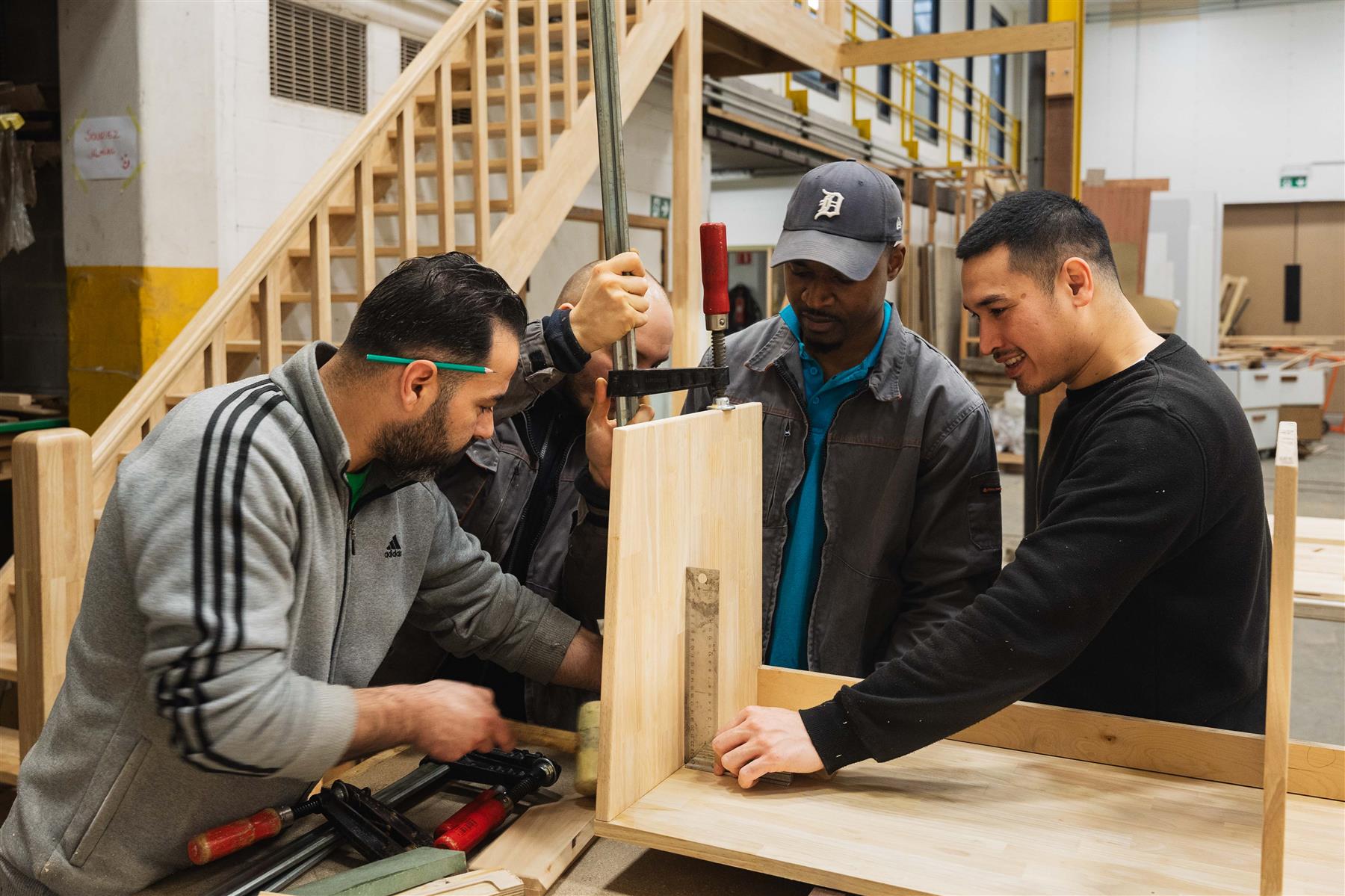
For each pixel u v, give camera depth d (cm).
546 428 164
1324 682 396
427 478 109
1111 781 116
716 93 705
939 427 164
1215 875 94
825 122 907
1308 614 205
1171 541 107
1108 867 96
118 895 106
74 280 378
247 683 91
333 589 108
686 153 484
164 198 367
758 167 967
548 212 391
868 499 168
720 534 125
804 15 566
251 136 394
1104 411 118
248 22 390
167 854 106
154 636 92
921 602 171
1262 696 135
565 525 161
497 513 160
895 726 108
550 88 418
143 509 93
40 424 385
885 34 1096
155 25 361
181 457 94
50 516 176
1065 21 478
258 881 100
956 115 1353
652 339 156
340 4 426
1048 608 105
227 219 387
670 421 110
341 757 98
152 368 285
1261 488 118
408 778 122
